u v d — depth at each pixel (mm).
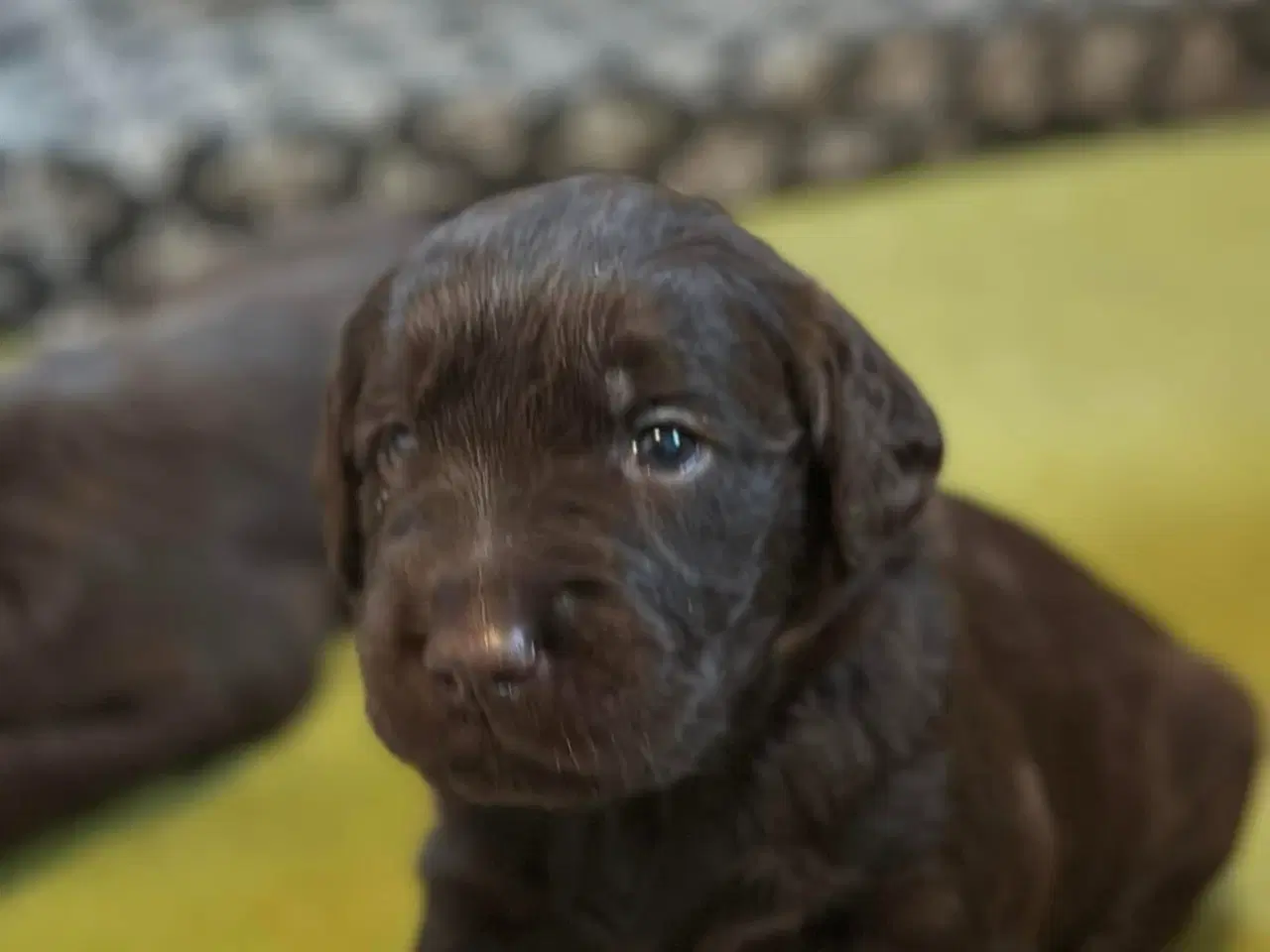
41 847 747
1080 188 1418
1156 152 1513
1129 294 1192
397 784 766
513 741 541
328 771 777
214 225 1442
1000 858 600
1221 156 1474
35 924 716
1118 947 665
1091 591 673
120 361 896
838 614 590
